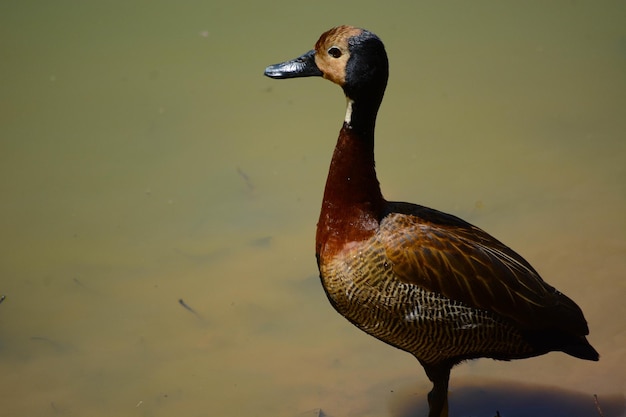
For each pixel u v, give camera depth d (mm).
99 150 16250
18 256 13883
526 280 10125
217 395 11430
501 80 18047
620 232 13805
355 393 11414
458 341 10117
